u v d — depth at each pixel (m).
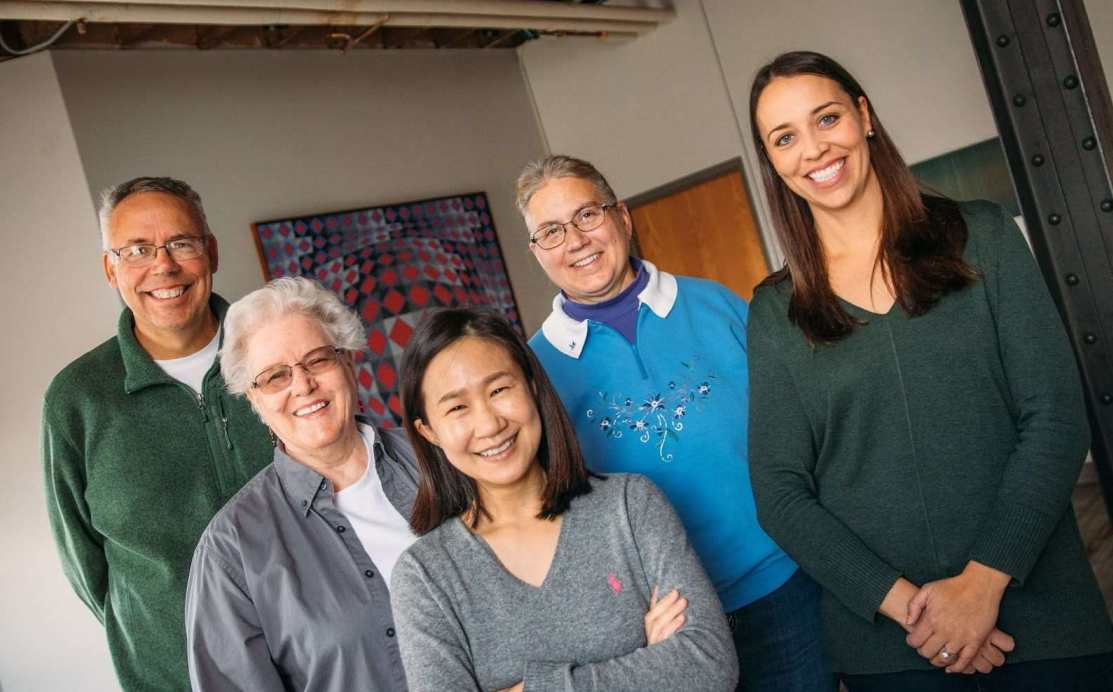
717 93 5.76
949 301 1.60
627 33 5.98
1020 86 2.38
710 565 2.05
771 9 5.47
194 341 2.29
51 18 3.68
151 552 2.12
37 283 4.25
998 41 2.39
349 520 1.88
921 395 1.61
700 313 2.17
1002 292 1.57
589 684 1.39
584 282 2.12
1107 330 2.33
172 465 2.16
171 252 2.18
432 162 5.94
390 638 1.79
